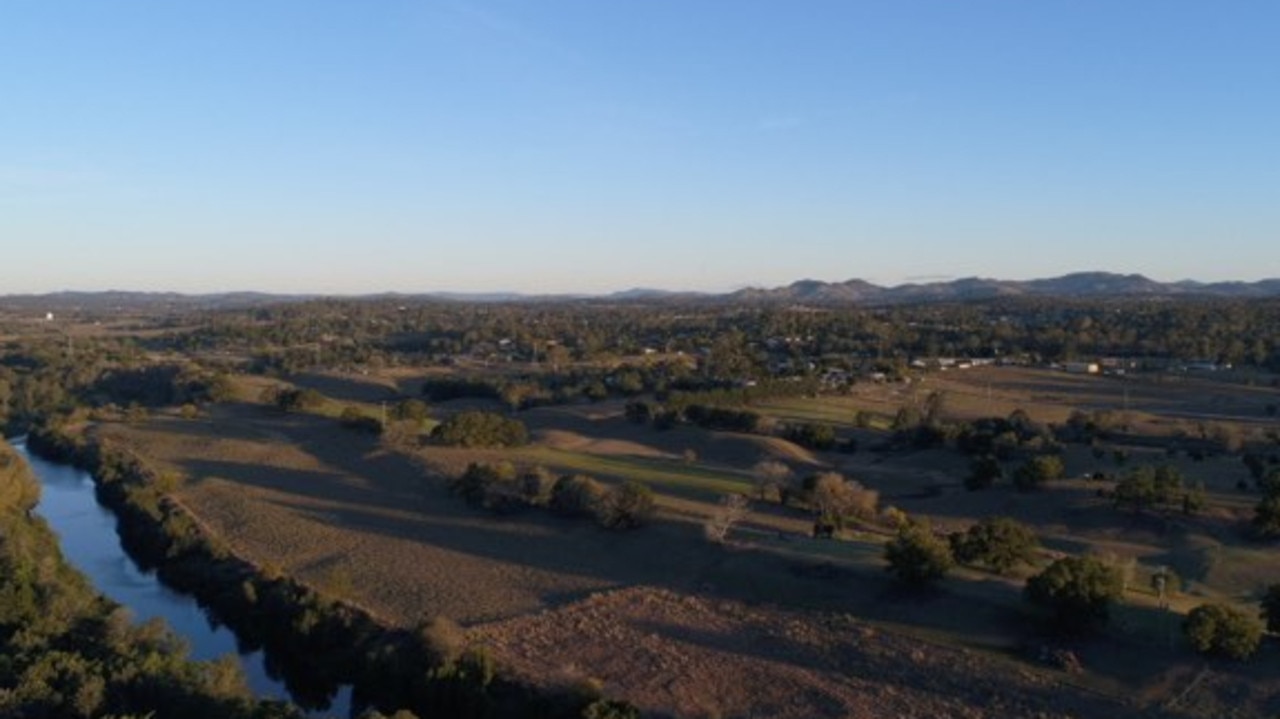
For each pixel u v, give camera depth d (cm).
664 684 6150
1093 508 9162
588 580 8006
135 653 5691
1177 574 7656
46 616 6275
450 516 9794
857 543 8356
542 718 5616
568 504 9450
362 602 7606
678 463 12125
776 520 9200
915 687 6041
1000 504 9744
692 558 8288
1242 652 5959
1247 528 8412
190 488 11231
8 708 4931
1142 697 5753
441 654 6253
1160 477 9088
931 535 7612
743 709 5872
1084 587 6341
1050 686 5922
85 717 5016
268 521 9825
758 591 7538
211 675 5594
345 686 6531
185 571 8650
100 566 9181
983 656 6297
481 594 7738
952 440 12556
